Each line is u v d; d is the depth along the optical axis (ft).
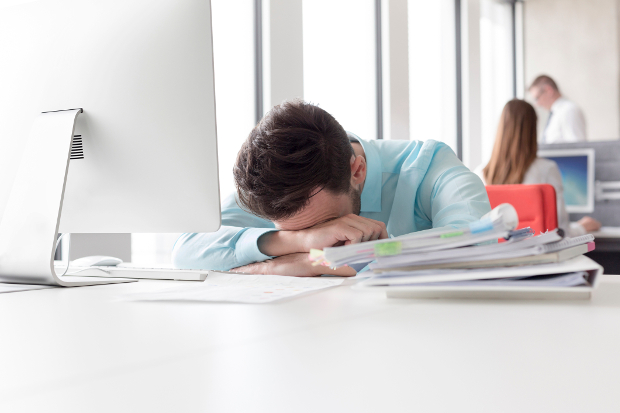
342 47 11.24
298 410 0.79
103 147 2.73
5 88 2.97
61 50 2.83
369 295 2.05
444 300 1.85
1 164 2.95
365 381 0.93
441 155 3.95
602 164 9.53
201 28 2.52
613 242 8.32
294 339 1.27
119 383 0.93
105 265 3.71
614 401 0.81
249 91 9.13
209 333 1.36
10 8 3.01
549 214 5.58
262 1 9.07
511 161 9.12
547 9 17.35
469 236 1.80
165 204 2.64
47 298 2.11
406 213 3.84
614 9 16.69
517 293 1.81
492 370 0.98
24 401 0.83
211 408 0.80
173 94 2.57
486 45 16.69
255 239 3.15
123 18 2.68
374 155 3.85
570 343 1.19
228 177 8.91
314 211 3.01
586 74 17.08
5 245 2.68
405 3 12.17
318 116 2.99
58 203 2.58
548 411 0.77
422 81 13.82
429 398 0.83
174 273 2.87
